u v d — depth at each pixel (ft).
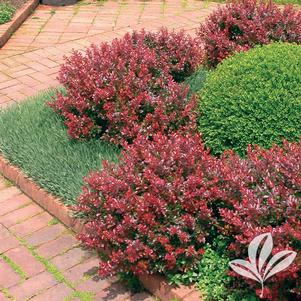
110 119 14.23
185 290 11.26
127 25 24.00
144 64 15.07
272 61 13.64
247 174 11.44
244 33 16.87
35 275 12.06
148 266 11.34
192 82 16.19
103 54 15.43
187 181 11.57
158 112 14.12
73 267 12.22
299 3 26.76
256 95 13.07
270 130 12.86
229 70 13.94
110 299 11.53
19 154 14.52
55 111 15.35
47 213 13.65
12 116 15.94
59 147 14.44
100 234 11.57
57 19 24.82
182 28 23.47
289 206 10.52
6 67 20.21
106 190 11.75
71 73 15.30
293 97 12.91
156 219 11.46
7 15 23.68
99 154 14.02
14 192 14.34
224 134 13.41
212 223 11.53
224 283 11.18
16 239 12.94
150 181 11.61
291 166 11.07
